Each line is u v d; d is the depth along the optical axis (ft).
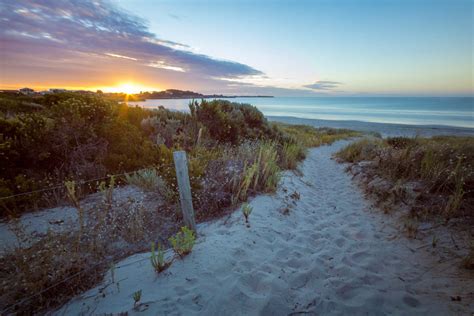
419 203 13.74
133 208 11.63
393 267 9.16
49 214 11.64
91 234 9.52
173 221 11.68
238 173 16.39
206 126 27.27
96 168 15.39
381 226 13.02
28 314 6.35
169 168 14.53
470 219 11.32
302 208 15.64
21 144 14.74
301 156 33.40
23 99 33.58
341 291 7.78
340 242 11.32
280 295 7.35
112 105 23.15
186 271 8.12
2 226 10.50
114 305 6.68
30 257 7.64
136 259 8.89
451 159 15.87
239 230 11.30
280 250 10.18
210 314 6.50
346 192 19.81
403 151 20.99
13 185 12.35
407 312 6.79
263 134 32.76
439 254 9.60
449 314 6.54
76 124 16.53
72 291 7.18
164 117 27.27
